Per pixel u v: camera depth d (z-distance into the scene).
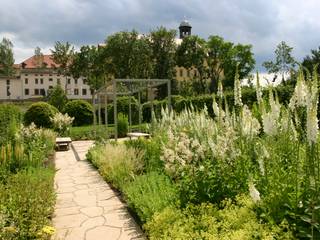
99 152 9.23
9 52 72.38
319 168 3.07
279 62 24.86
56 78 72.12
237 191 4.03
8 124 10.66
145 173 6.51
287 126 3.61
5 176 5.86
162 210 4.05
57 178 7.46
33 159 7.50
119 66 43.34
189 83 49.69
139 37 45.88
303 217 2.94
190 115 7.18
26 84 71.38
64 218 4.75
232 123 4.95
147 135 11.81
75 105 23.61
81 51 51.59
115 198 5.65
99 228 4.33
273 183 3.41
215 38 48.97
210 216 3.54
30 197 4.31
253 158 4.37
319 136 3.37
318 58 25.92
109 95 15.96
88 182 6.93
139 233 4.12
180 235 3.31
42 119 19.30
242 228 3.27
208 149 4.71
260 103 4.05
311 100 3.06
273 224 3.13
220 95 5.13
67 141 13.22
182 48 48.81
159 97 43.97
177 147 4.96
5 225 3.67
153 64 45.03
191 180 4.22
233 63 48.94
